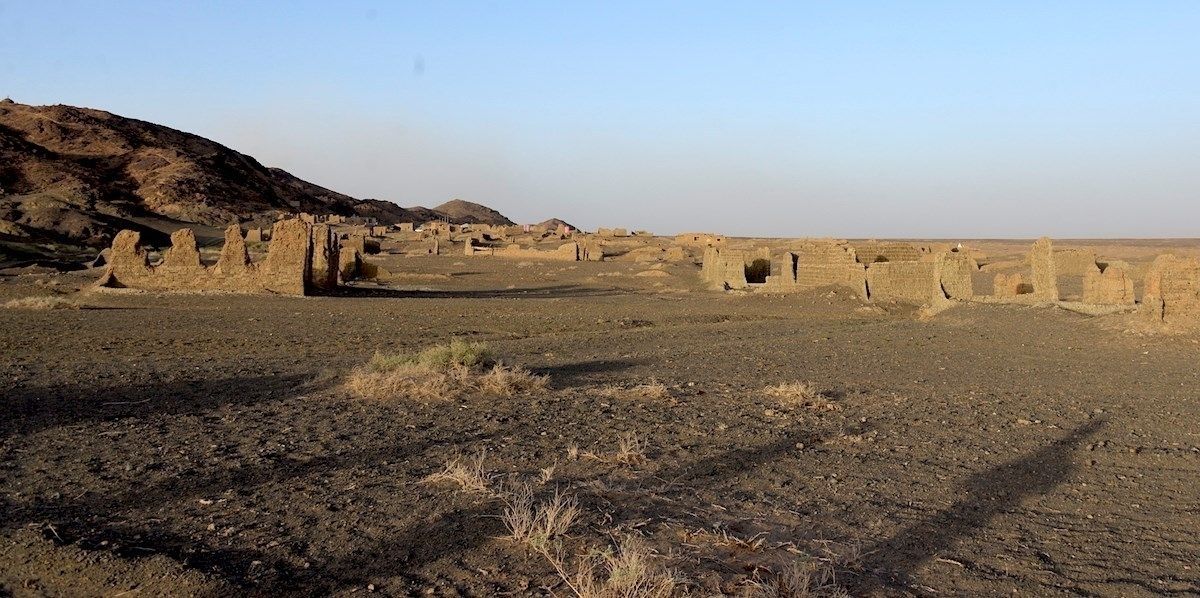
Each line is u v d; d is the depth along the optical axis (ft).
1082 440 35.53
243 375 48.78
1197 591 18.92
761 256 201.46
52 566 17.84
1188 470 30.89
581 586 16.74
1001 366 60.34
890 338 79.41
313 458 28.17
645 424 35.58
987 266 203.10
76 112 619.26
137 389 42.55
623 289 165.07
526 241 356.59
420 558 18.67
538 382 45.09
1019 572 19.85
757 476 27.81
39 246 258.78
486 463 27.76
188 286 118.83
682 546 19.86
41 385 42.27
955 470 29.78
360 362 56.80
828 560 19.71
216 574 17.42
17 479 24.86
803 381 50.90
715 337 80.02
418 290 153.89
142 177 538.47
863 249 148.66
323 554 18.86
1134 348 70.18
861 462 30.42
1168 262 76.54
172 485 24.43
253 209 540.11
